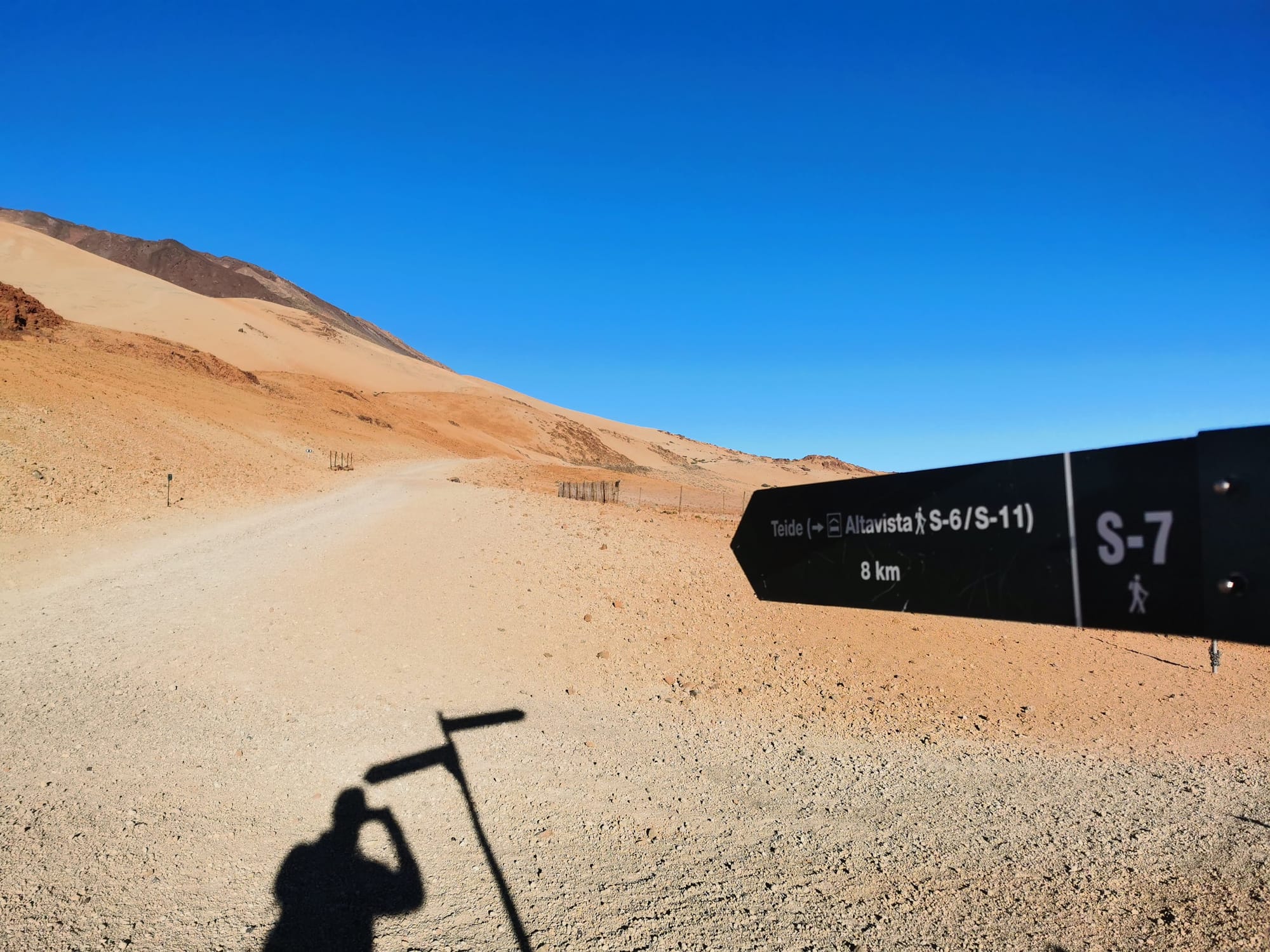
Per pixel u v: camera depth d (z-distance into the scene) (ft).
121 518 56.95
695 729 28.14
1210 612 3.18
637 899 16.26
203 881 15.65
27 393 80.43
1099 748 28.19
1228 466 3.19
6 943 12.93
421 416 314.35
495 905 15.74
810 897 16.65
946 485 4.65
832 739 27.86
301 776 21.45
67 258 363.35
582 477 199.41
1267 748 28.68
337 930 14.43
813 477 458.91
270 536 57.82
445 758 23.47
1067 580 3.85
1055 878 17.99
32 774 19.48
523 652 36.17
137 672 28.43
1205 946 15.19
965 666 38.52
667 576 53.78
